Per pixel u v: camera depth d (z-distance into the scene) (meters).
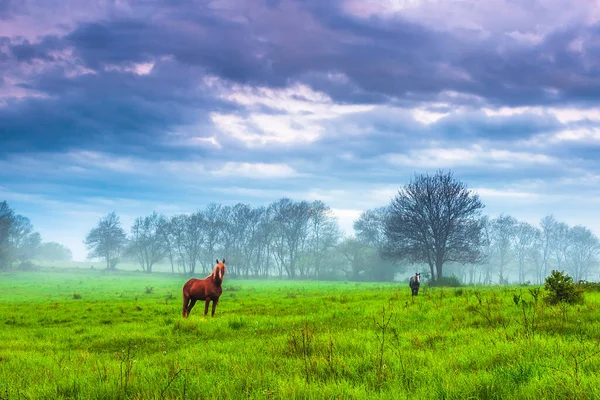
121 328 17.00
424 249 66.69
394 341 10.31
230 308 24.34
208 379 7.46
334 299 26.39
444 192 66.12
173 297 39.81
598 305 13.85
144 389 7.13
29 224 148.25
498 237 123.06
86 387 7.39
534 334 9.73
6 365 9.98
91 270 136.00
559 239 129.25
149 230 133.25
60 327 18.92
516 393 5.87
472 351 8.53
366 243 111.81
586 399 5.45
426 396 6.13
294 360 8.84
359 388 6.59
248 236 122.50
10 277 103.00
